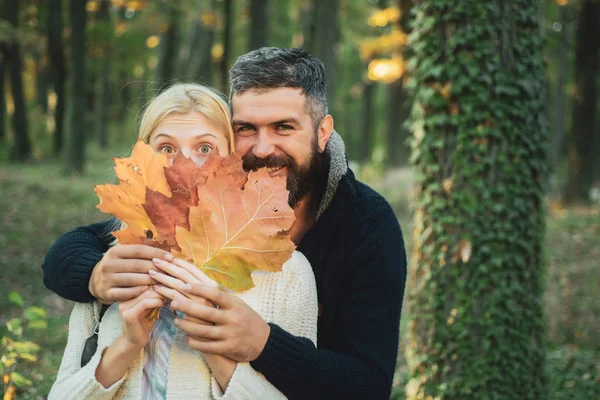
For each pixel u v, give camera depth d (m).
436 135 3.34
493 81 3.22
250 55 1.65
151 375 1.41
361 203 1.80
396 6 11.09
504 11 3.22
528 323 3.31
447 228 3.30
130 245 1.32
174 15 17.27
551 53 14.00
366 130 24.78
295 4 20.06
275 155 1.60
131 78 25.52
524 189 3.28
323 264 1.73
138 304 1.28
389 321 1.66
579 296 7.13
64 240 1.64
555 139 17.50
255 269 1.35
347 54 24.88
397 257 1.76
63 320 5.57
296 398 1.41
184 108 1.52
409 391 3.45
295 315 1.50
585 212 12.29
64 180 13.01
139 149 1.36
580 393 4.32
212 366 1.36
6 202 10.27
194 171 1.35
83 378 1.35
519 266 3.27
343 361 1.49
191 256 1.33
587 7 13.16
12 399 3.08
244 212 1.35
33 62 25.28
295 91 1.60
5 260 7.38
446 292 3.30
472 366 3.24
